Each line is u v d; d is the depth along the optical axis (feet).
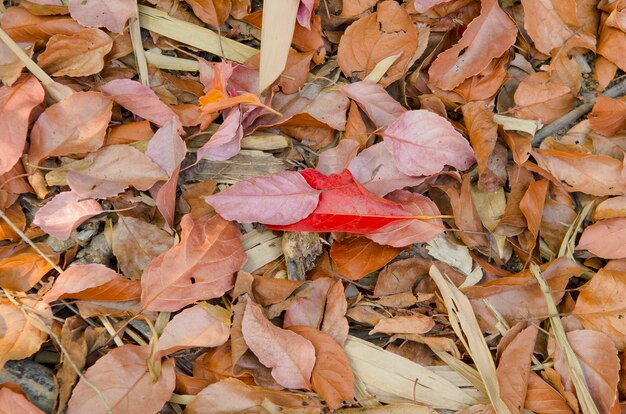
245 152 2.02
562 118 2.06
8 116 1.92
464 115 2.03
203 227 1.93
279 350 1.89
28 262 1.91
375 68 2.06
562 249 2.02
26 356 1.85
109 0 1.99
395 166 2.00
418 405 1.90
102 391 1.85
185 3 2.07
